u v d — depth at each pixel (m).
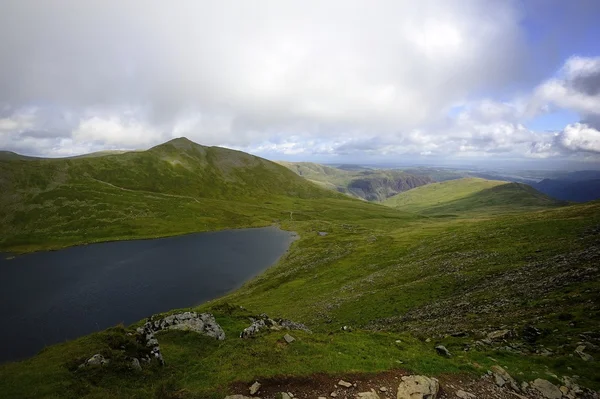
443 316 49.75
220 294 98.44
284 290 91.94
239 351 27.67
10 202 186.25
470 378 24.41
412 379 22.78
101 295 96.25
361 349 28.52
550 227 87.38
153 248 157.25
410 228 185.62
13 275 114.88
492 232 100.88
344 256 119.56
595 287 41.38
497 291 53.16
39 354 28.78
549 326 34.88
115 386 22.97
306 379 22.44
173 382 23.47
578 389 23.25
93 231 175.75
